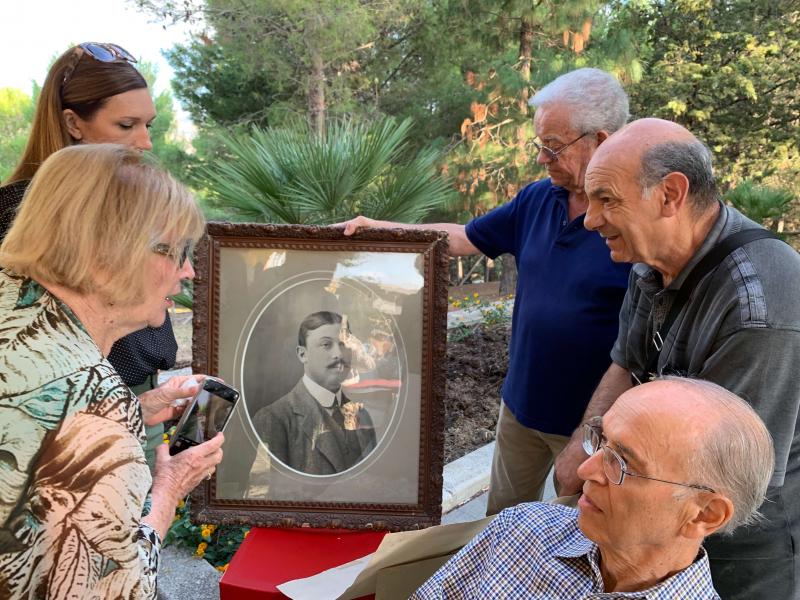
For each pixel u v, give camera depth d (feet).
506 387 7.22
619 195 4.38
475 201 29.40
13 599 2.99
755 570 4.49
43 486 2.95
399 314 5.41
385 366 5.45
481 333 18.56
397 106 34.96
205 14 27.43
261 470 5.51
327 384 5.45
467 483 10.84
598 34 31.86
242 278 5.31
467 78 30.68
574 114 5.83
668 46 47.70
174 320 21.42
